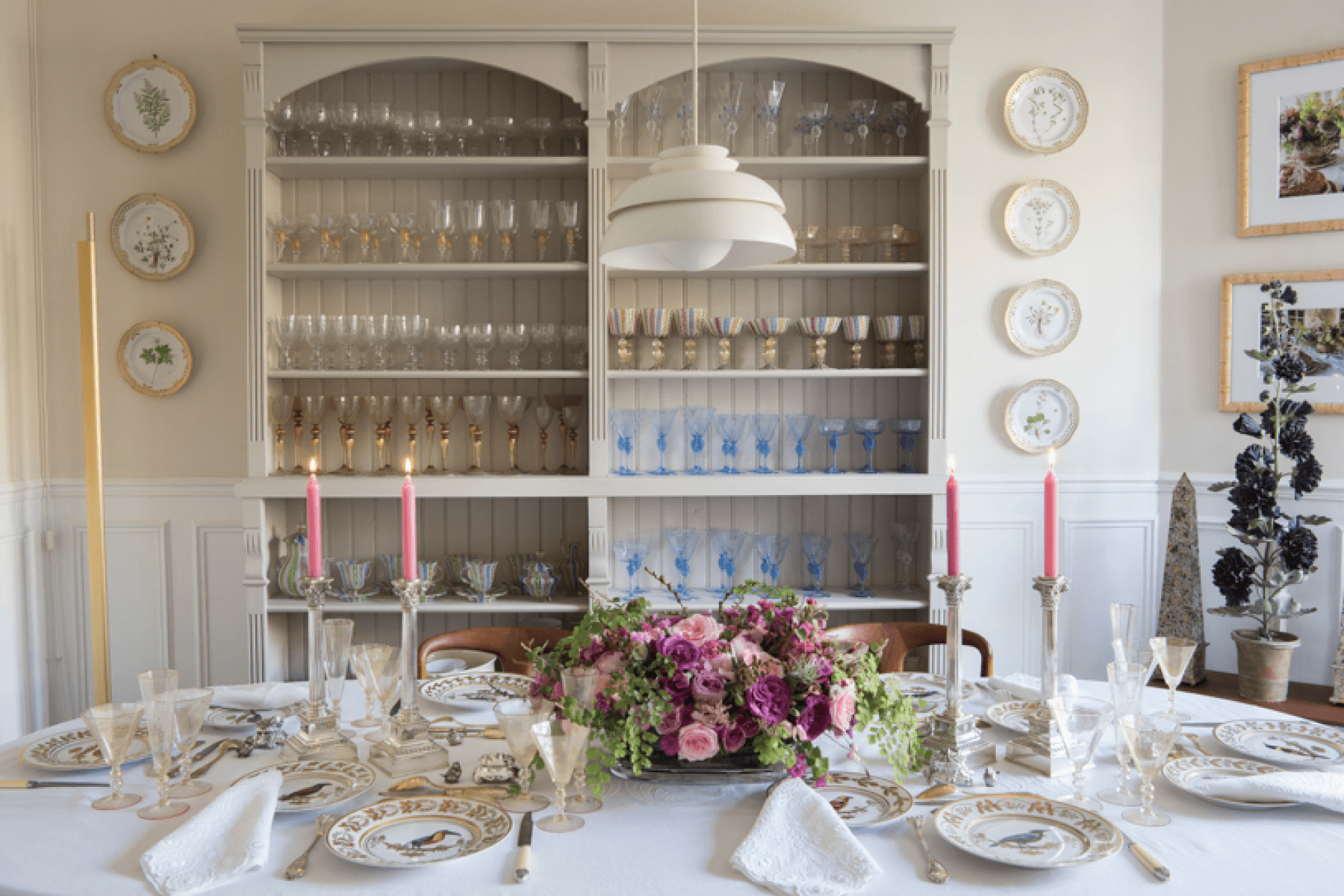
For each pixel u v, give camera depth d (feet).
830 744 5.59
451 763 5.22
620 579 11.12
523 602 10.32
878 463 11.25
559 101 10.80
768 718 4.56
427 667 7.79
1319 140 10.41
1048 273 11.19
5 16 10.37
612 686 4.71
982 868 4.02
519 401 10.39
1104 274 11.19
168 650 11.01
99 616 8.08
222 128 10.80
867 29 9.82
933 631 8.13
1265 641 9.64
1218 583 9.80
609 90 9.89
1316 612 10.46
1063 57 11.08
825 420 10.48
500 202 10.11
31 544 10.70
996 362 11.21
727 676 4.70
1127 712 4.51
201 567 10.97
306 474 10.34
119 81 10.64
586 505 11.04
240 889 3.84
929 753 5.03
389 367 10.68
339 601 10.18
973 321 11.18
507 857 4.12
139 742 5.49
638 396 11.02
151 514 10.97
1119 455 11.25
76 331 10.98
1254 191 10.72
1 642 10.23
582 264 10.07
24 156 10.67
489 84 10.77
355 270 10.12
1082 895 3.78
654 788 4.89
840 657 4.94
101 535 8.10
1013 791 4.84
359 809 4.46
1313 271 10.44
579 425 10.91
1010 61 11.07
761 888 3.89
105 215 10.85
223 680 10.99
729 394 11.11
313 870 4.02
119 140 10.71
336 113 9.90
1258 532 9.77
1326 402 10.48
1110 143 11.14
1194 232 11.03
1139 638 11.30
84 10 10.73
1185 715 5.99
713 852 4.19
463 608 10.18
